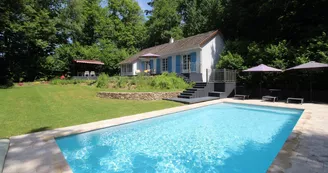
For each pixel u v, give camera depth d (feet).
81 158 15.85
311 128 19.10
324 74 39.78
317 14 47.39
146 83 51.31
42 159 13.21
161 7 113.91
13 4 65.67
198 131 23.17
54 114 27.63
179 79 52.85
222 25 72.23
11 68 81.20
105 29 123.85
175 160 15.49
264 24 60.49
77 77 86.69
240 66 51.06
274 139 19.84
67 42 106.93
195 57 60.80
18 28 73.61
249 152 16.71
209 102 39.96
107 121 23.68
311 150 13.58
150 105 35.73
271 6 51.24
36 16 80.64
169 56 71.31
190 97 43.19
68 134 18.94
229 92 48.80
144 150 17.53
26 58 87.92
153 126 25.48
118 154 16.67
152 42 120.47
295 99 38.47
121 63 97.81
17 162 12.71
